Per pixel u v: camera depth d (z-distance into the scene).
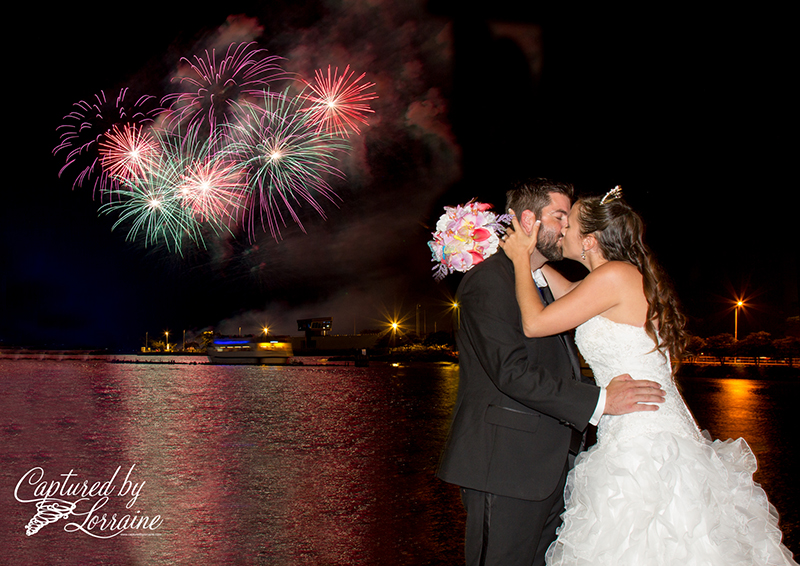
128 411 16.58
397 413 15.56
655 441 2.85
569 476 3.03
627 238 3.04
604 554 2.78
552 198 3.03
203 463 8.81
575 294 2.93
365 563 4.70
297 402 18.95
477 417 2.97
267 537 5.35
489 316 2.90
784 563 2.85
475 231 3.08
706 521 2.76
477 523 2.92
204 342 114.56
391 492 6.96
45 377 34.81
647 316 2.96
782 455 9.27
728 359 42.34
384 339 78.88
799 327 44.59
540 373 2.81
